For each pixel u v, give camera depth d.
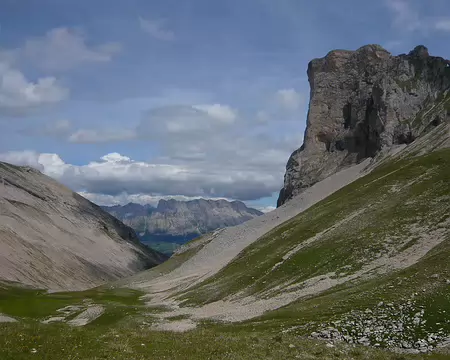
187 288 108.88
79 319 78.06
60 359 27.66
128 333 37.16
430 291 44.25
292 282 74.75
